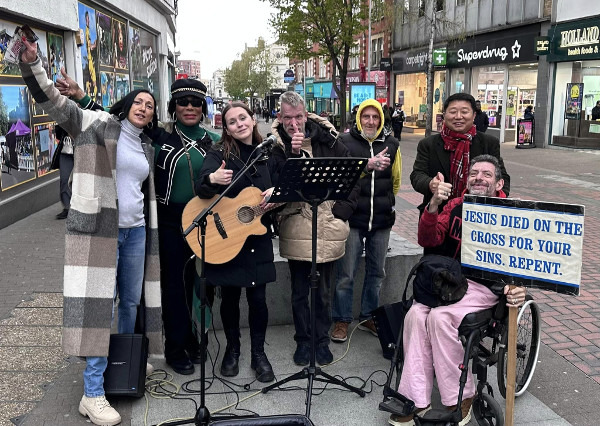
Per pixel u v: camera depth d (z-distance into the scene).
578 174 12.36
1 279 5.31
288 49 24.12
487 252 2.82
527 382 3.38
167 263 3.54
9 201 7.43
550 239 2.61
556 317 4.64
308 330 3.80
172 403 3.32
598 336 4.28
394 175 4.14
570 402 3.35
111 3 12.08
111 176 3.08
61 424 3.05
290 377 3.28
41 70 2.81
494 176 3.21
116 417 3.08
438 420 2.89
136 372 3.25
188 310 3.66
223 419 2.92
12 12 7.28
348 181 3.04
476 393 3.12
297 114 3.49
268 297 4.39
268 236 3.53
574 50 16.05
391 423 3.08
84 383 3.16
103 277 3.08
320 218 3.58
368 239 4.18
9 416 3.11
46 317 4.46
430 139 3.91
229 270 3.39
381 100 25.98
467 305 3.05
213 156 3.37
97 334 3.06
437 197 3.05
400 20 26.52
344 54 22.80
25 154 8.08
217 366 3.79
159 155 3.42
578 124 16.75
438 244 3.28
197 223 2.98
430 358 3.08
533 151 16.95
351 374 3.69
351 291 4.14
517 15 18.72
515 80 19.70
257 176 3.47
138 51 15.61
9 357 3.79
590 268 5.93
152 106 3.18
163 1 18.38
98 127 3.06
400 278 4.57
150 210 3.33
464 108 3.71
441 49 22.38
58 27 9.03
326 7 21.59
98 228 3.07
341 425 3.12
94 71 10.96
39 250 6.28
